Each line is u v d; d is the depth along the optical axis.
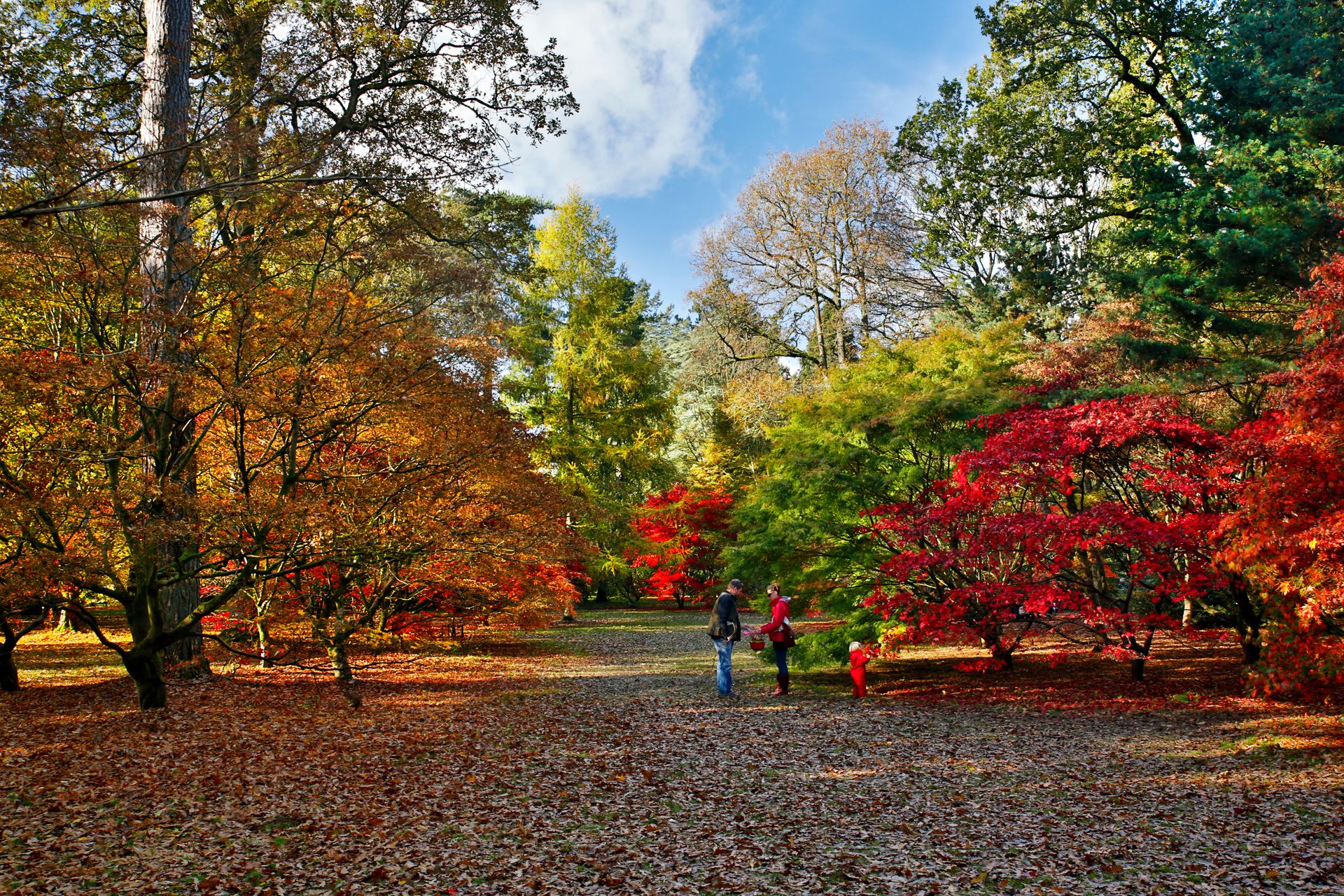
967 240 23.16
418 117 10.84
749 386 30.08
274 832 5.15
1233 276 13.91
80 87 10.65
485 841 5.02
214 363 8.22
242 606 13.23
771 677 12.74
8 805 5.59
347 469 10.62
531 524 10.95
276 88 10.90
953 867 4.61
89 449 7.81
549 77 12.86
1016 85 21.27
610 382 26.28
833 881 4.44
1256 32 16.17
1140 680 10.75
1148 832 5.10
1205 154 15.99
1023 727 8.46
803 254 29.23
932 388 11.97
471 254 13.59
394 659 14.88
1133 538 9.00
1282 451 7.55
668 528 29.19
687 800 5.98
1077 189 21.34
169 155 8.42
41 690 10.69
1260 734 7.54
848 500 11.73
